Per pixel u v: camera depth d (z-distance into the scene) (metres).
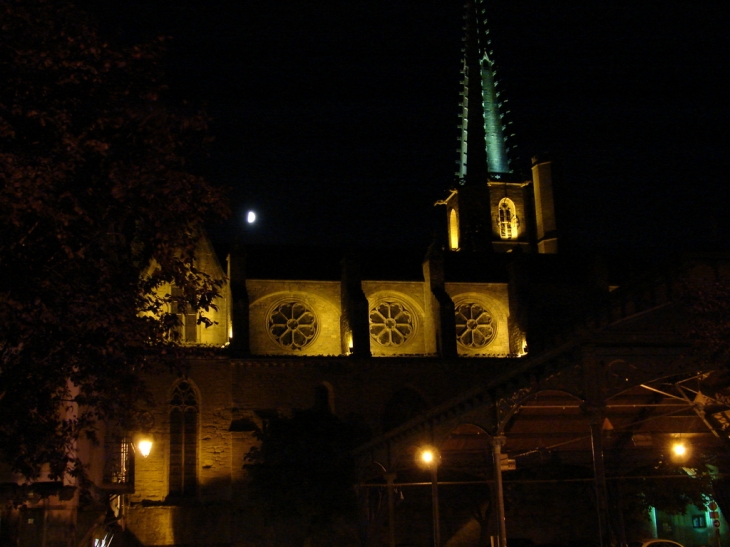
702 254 19.62
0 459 20.56
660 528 53.75
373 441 38.44
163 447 57.38
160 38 19.48
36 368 18.03
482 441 33.75
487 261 72.19
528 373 23.02
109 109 19.20
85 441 29.12
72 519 26.39
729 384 25.16
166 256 19.61
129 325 18.67
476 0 97.75
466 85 92.38
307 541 55.44
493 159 89.06
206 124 19.97
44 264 18.33
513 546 49.53
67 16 18.89
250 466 54.78
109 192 18.66
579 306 69.00
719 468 31.81
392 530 36.50
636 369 19.80
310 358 60.75
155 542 55.62
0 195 16.31
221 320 63.81
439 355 64.25
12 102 17.70
